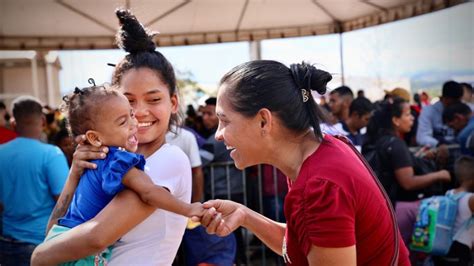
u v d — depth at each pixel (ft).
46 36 22.17
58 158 11.76
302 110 5.10
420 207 13.24
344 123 16.55
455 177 14.26
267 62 5.24
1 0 16.74
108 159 5.37
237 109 5.04
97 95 5.48
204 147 15.87
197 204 5.35
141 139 6.15
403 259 5.41
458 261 12.78
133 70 6.19
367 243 4.82
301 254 4.89
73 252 5.08
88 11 18.29
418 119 19.95
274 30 23.27
